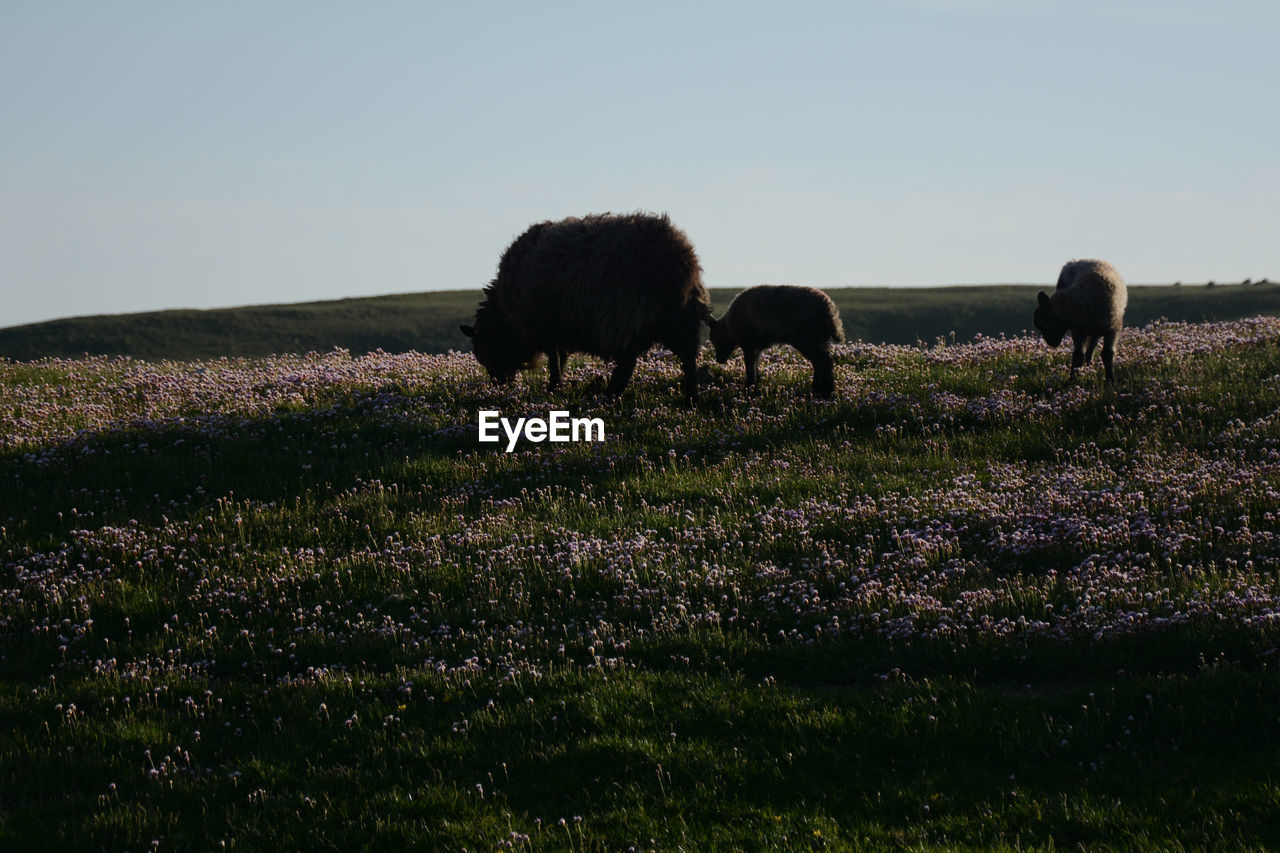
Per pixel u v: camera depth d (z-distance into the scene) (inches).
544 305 691.4
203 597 440.1
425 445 658.8
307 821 278.5
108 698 356.2
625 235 673.0
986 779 287.9
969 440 634.2
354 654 389.7
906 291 4340.6
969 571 436.8
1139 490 515.2
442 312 3937.0
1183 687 319.6
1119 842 250.4
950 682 343.0
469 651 386.3
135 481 590.6
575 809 281.4
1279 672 322.7
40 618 426.0
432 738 321.4
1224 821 254.2
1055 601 397.4
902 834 259.4
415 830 269.0
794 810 275.3
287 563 474.6
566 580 443.5
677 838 263.0
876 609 401.7
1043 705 322.7
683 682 348.5
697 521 512.7
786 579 437.4
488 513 536.4
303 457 627.5
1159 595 387.5
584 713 328.2
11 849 266.2
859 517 506.3
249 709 348.8
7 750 321.7
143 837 272.7
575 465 614.2
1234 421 622.5
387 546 494.0
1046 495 517.3
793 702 330.6
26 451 626.8
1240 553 428.5
